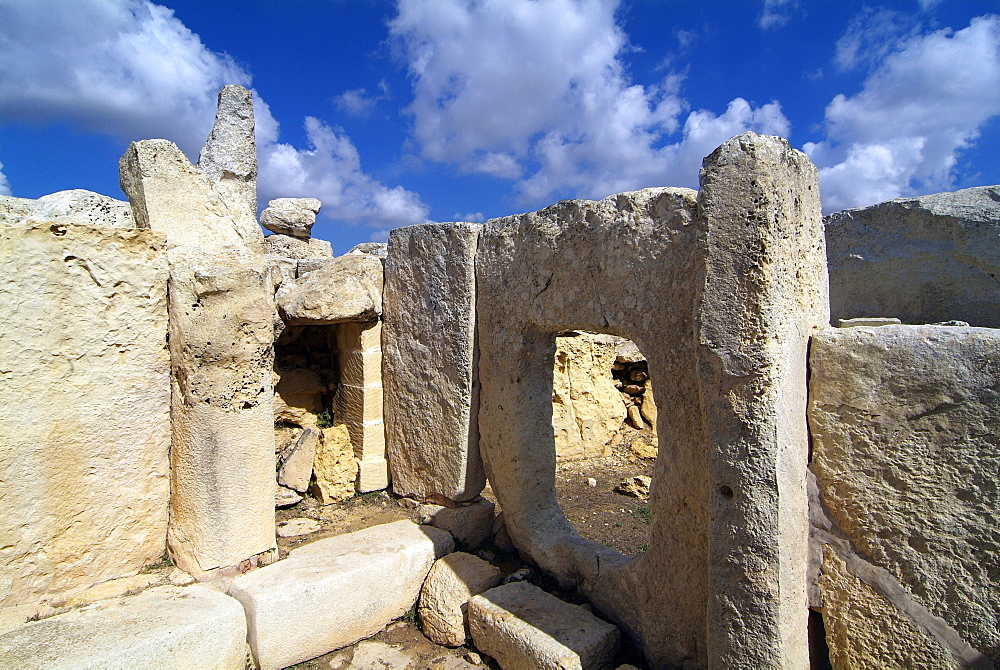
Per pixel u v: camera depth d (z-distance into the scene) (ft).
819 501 8.35
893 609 7.76
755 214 7.71
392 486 16.10
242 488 11.55
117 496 11.16
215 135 22.67
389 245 15.65
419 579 12.64
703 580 9.06
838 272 13.50
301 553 12.34
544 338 12.87
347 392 16.49
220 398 11.23
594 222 10.56
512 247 12.48
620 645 10.57
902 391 7.73
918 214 12.19
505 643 10.47
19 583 10.16
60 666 8.50
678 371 9.25
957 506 7.34
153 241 11.38
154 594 10.61
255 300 11.63
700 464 9.00
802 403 8.27
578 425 22.02
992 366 7.12
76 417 10.64
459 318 13.71
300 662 10.94
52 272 10.28
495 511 15.57
